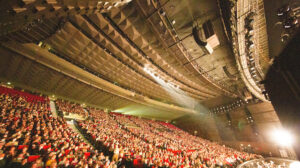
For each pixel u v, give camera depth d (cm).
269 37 815
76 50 1222
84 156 643
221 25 903
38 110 1069
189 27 947
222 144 2552
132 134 1502
